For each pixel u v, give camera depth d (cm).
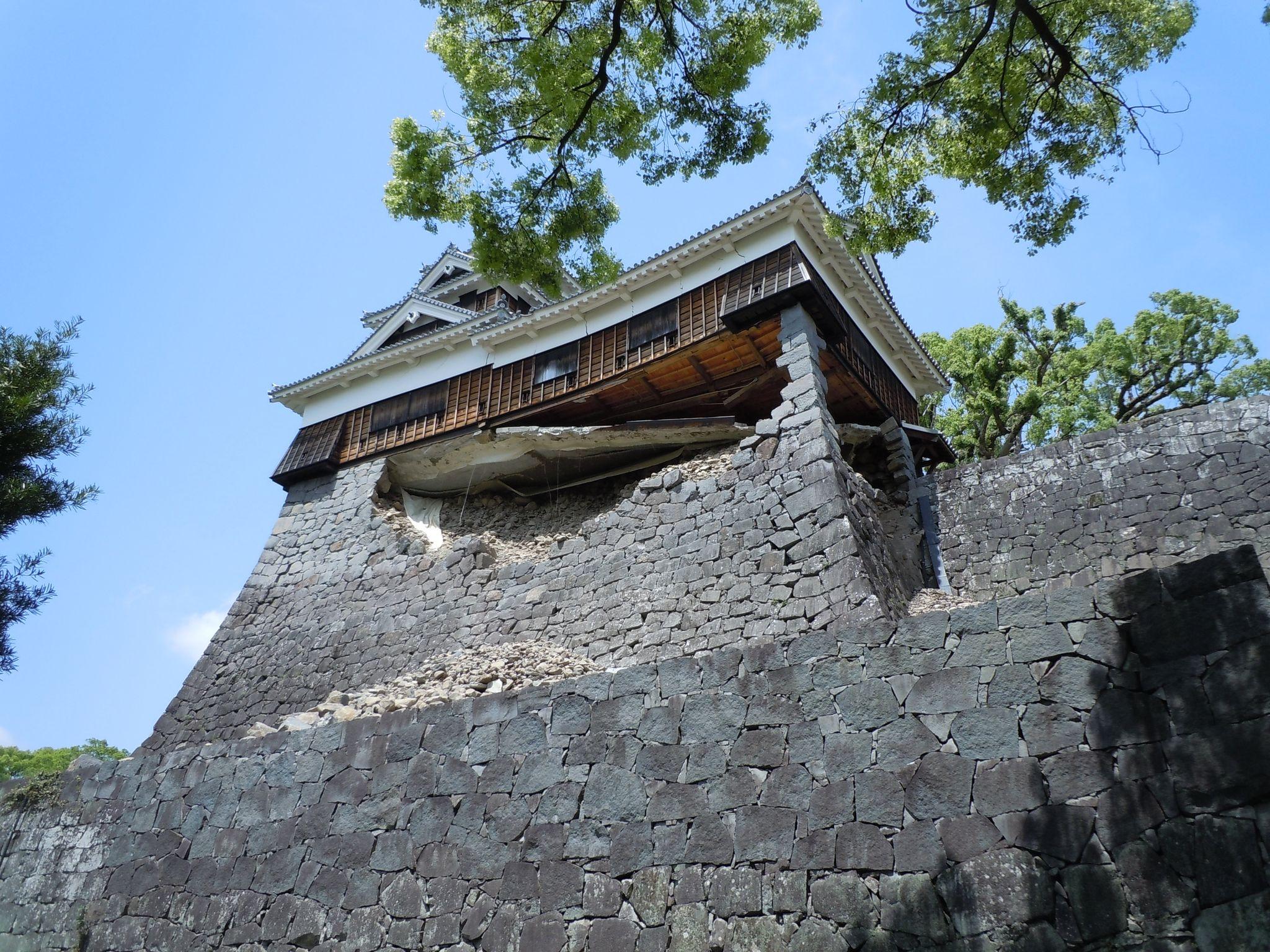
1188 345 2373
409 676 1284
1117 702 486
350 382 2162
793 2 1005
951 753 523
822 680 589
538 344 1884
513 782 677
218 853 798
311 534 1945
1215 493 1250
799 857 540
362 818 734
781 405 1398
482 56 1038
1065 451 1441
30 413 1053
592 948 577
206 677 1784
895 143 995
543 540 1700
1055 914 450
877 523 1390
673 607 1293
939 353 2438
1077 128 964
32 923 869
